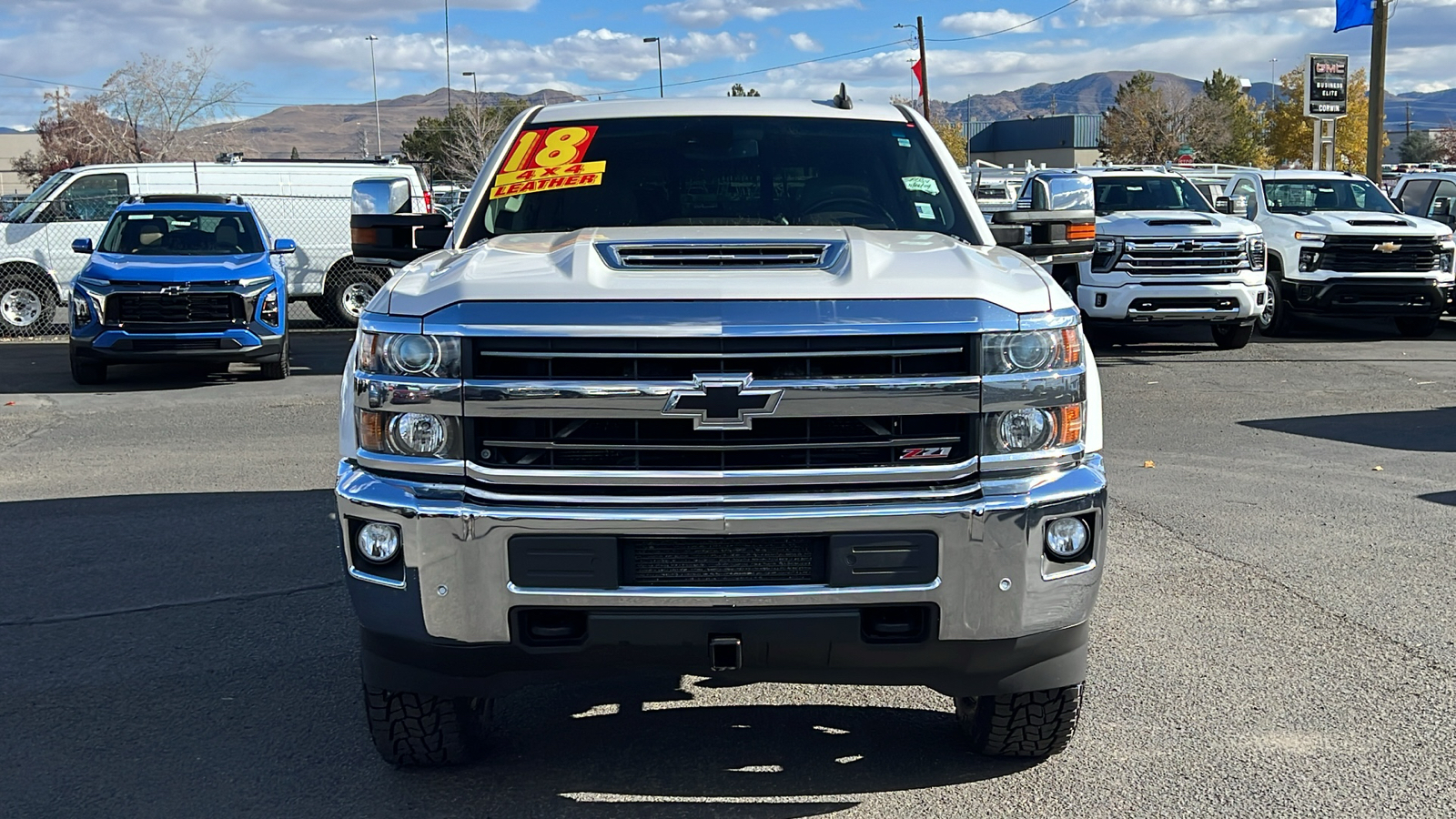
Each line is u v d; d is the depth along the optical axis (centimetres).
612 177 474
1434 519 709
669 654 327
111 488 813
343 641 517
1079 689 366
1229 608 550
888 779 384
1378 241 1605
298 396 1236
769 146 488
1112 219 1485
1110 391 1210
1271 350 1535
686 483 320
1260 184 1773
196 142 5512
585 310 318
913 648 329
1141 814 357
